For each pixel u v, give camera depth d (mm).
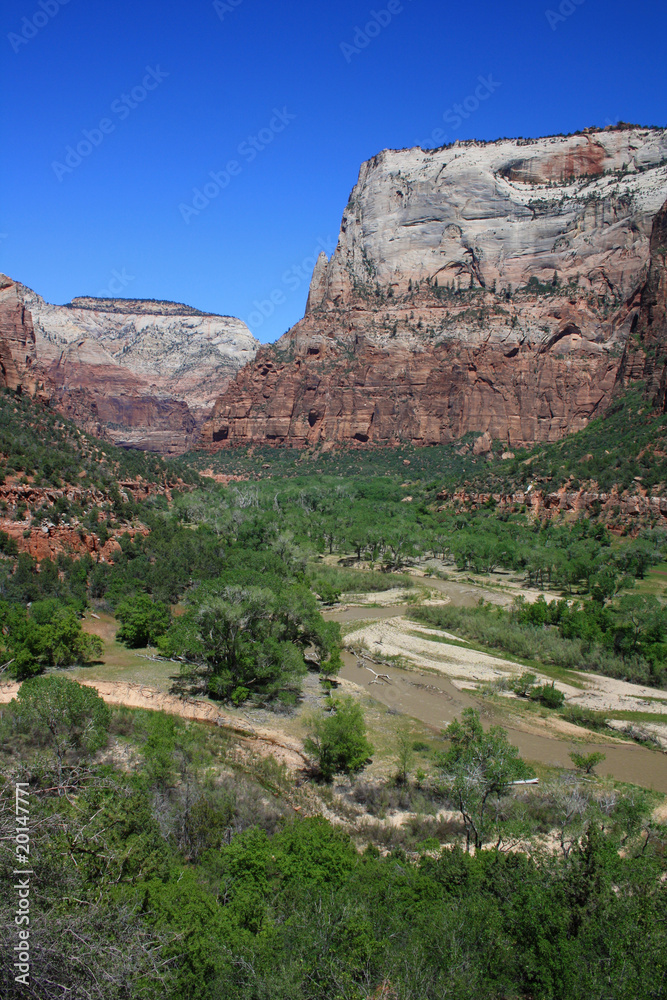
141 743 35812
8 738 32469
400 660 59156
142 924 15320
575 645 62594
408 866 24016
